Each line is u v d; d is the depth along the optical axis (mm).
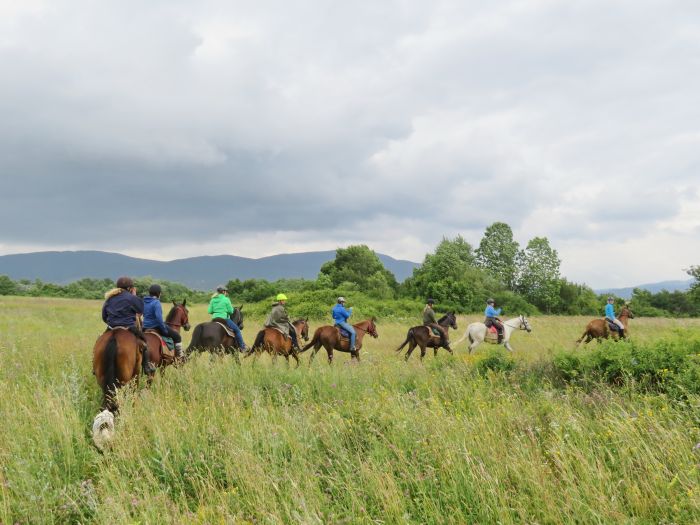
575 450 5805
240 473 5762
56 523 5254
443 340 16781
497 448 6184
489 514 4973
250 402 8930
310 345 14906
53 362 11273
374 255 78562
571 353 10570
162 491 5488
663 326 27609
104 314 8312
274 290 62875
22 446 6480
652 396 7824
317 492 5473
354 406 8359
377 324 31219
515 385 9453
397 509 5062
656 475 5191
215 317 12430
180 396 8695
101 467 5953
